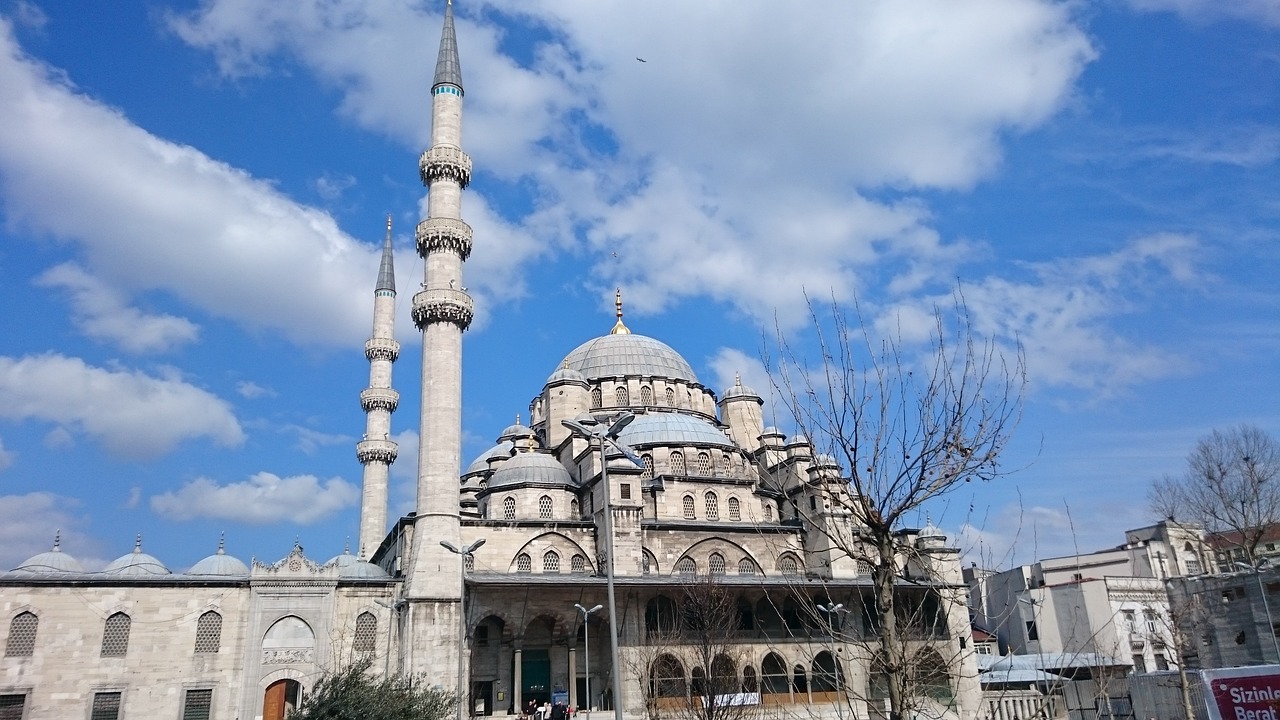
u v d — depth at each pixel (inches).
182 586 2460.6
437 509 2578.7
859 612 2844.5
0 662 2247.8
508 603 2546.8
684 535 2933.1
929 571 777.6
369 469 3742.6
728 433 3902.6
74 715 2271.2
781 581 2662.4
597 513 2859.3
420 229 2935.5
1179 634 2506.2
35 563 2802.7
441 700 1658.5
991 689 2529.5
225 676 2426.2
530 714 2413.9
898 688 685.9
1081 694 2198.6
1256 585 3063.5
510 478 2977.4
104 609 2369.6
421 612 2433.6
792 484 3152.1
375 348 3905.0
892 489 695.7
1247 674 735.7
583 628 2716.5
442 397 2728.8
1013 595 3708.2
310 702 1472.7
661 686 2464.3
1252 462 2997.0
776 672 2770.7
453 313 2822.3
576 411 3533.5
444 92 3117.6
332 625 2566.4
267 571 2541.8
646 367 3917.3
